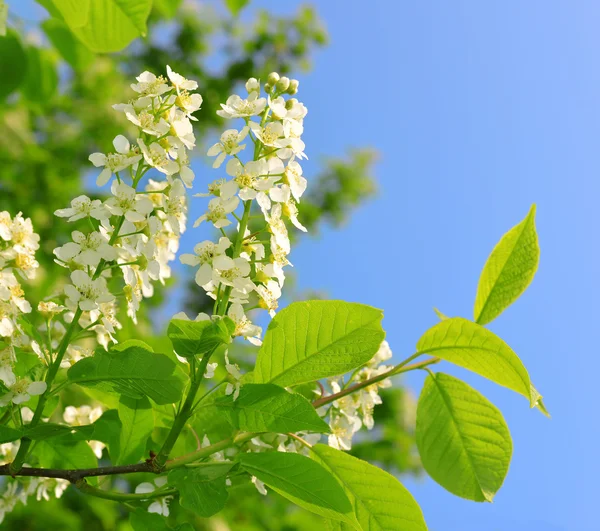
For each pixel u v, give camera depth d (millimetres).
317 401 564
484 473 552
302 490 503
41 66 685
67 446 600
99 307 532
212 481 503
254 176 519
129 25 549
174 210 537
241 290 511
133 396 518
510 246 581
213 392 569
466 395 559
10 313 534
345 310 515
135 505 566
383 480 532
